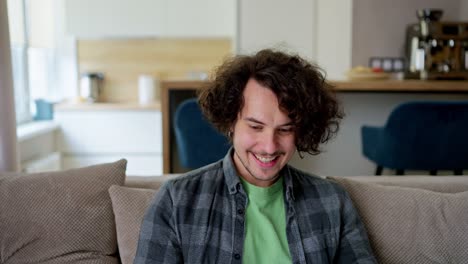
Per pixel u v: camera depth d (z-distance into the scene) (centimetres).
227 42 452
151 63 454
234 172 132
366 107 296
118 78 455
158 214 129
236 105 122
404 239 154
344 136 297
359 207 159
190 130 257
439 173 305
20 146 332
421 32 321
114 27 435
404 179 178
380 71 294
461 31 313
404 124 241
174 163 296
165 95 271
